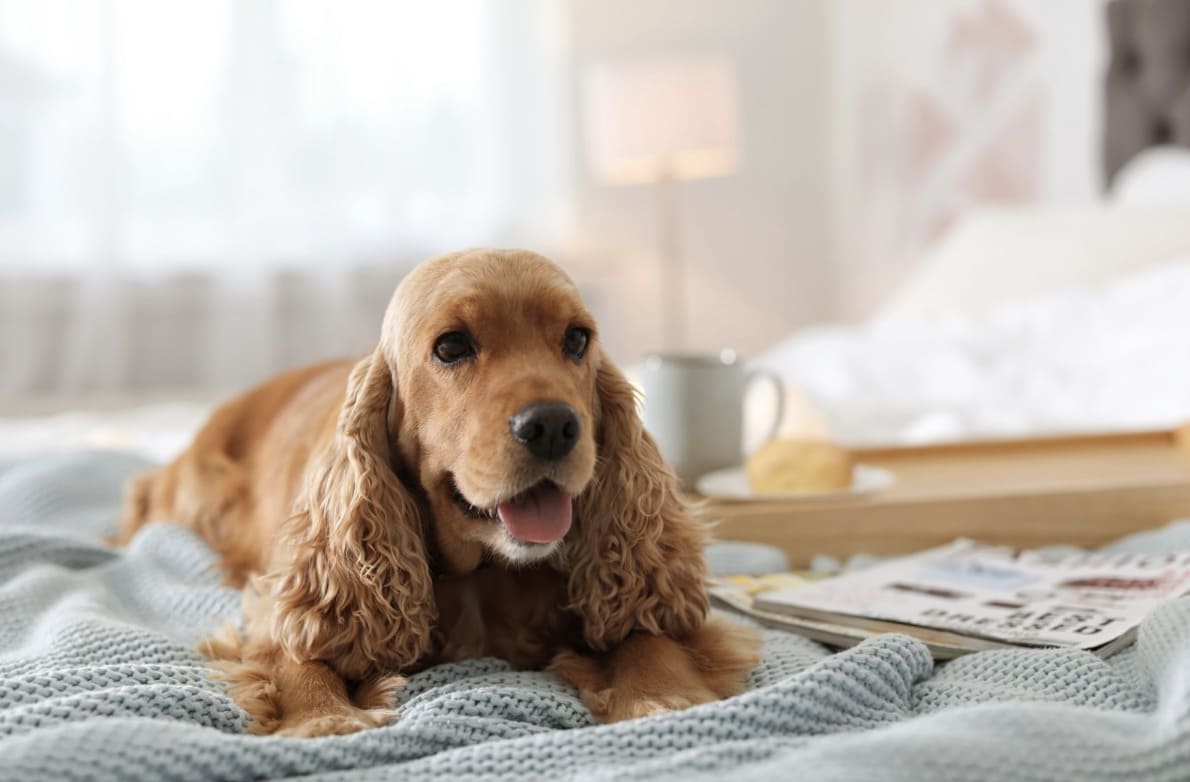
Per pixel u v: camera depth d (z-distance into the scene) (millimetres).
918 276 3896
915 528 1603
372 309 4742
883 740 822
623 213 5340
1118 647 1119
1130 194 3602
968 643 1154
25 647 1259
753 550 1558
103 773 801
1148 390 2375
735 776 796
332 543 1163
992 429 2318
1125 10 3783
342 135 4598
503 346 1155
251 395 1938
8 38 4223
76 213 4316
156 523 1751
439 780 856
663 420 1801
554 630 1271
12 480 2166
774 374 1865
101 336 4309
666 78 4691
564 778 855
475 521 1175
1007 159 4391
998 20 4379
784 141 5441
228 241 4441
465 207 4844
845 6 5285
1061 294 3100
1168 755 794
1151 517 1614
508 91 4863
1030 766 793
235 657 1216
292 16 4531
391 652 1170
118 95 4312
